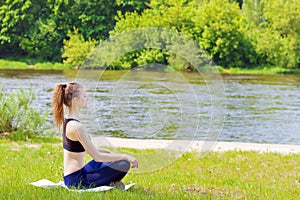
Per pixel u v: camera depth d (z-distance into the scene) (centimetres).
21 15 4022
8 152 843
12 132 1026
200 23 3644
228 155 859
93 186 529
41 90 2175
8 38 3997
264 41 3666
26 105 1069
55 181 610
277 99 2116
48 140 1011
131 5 4050
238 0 4369
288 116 1672
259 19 3938
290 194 586
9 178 609
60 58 3981
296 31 3719
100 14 4025
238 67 3681
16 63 3853
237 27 3653
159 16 3628
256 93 2305
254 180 678
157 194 536
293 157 852
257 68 3684
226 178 678
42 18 4091
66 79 2708
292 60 3656
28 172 660
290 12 3703
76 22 4047
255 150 922
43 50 4000
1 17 4047
